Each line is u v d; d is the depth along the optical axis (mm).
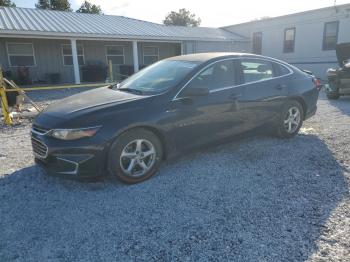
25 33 14742
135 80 4641
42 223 2914
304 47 20188
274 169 4109
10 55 17219
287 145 5117
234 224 2840
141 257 2424
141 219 2953
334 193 3404
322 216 2943
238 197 3354
